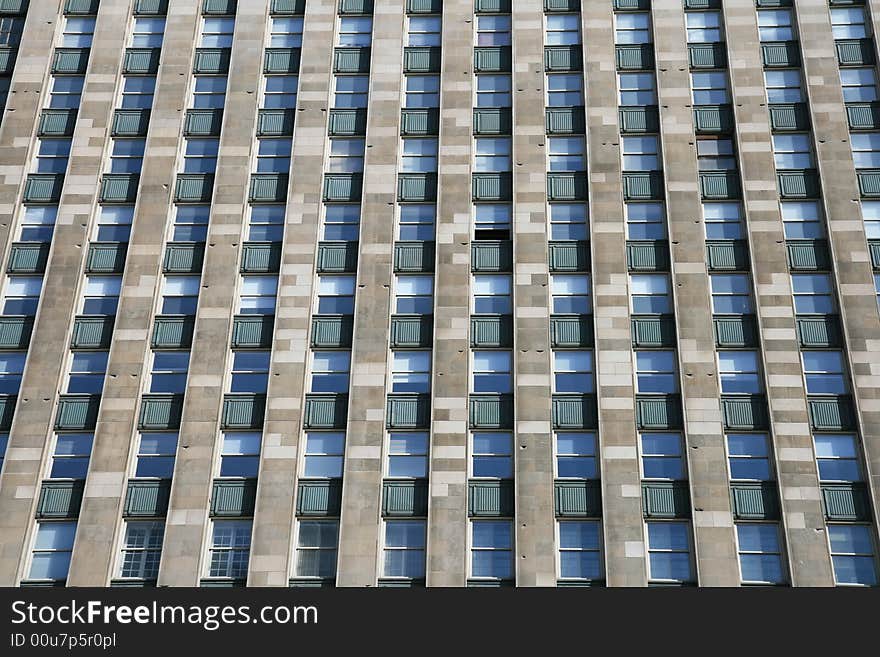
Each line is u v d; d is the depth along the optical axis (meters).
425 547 36.03
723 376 38.34
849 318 38.78
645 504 36.25
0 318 40.22
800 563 34.97
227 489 36.84
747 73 43.78
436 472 36.78
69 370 39.22
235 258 40.81
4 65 45.94
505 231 41.50
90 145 43.44
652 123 43.22
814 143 42.28
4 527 36.22
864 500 36.09
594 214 41.22
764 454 37.00
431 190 42.22
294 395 38.09
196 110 44.16
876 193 41.22
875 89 43.47
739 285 39.94
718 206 41.53
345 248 41.09
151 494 36.78
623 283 39.81
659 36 44.78
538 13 45.66
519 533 35.75
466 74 44.53
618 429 37.25
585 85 43.97
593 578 35.50
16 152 43.44
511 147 43.09
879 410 37.16
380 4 46.19
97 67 45.19
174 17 46.12
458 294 39.88
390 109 43.84
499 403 38.09
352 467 36.81
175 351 39.44
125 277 40.41
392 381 38.72
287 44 45.84
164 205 42.00
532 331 39.09
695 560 35.28
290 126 43.72
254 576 35.25
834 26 44.75
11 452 37.41
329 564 35.97
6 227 41.88
